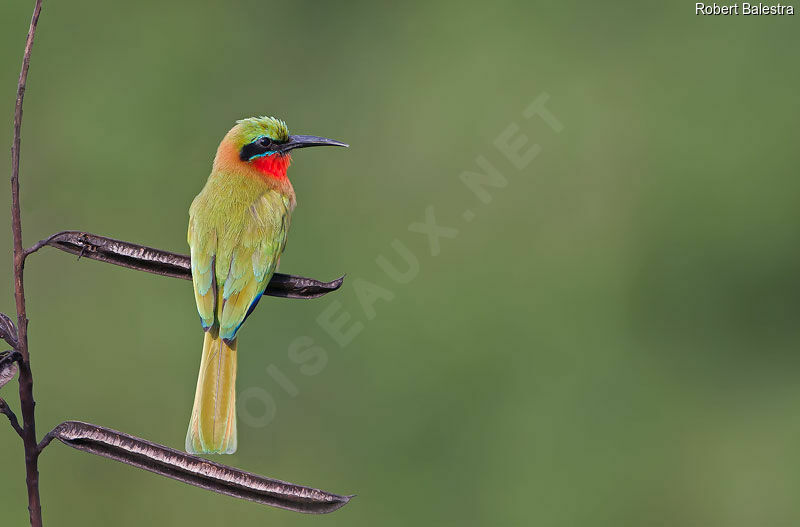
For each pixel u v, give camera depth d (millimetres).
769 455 15477
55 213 15758
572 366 15320
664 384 15664
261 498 4844
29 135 16078
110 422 14383
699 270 16547
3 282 14891
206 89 16797
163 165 16203
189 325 14836
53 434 4535
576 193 16781
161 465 4770
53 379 14406
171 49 16734
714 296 16438
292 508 4852
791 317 16219
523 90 17109
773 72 17125
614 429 14961
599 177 16844
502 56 17297
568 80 17250
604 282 15922
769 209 16562
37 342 14570
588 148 17062
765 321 16328
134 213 15906
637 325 16109
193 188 16250
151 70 16641
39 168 15938
